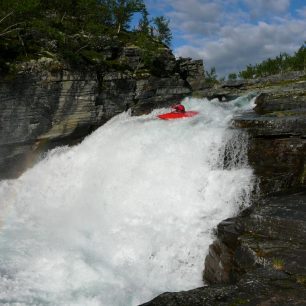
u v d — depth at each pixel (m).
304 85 29.05
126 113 23.97
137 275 11.16
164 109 26.17
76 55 20.31
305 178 12.42
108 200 15.48
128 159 16.67
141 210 14.19
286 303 6.09
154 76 25.80
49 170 19.36
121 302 9.76
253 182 12.36
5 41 18.45
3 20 18.92
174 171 14.83
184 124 17.58
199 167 14.56
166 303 6.41
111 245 12.53
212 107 26.73
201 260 11.12
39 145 19.50
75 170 18.77
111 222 13.95
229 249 9.62
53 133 19.83
